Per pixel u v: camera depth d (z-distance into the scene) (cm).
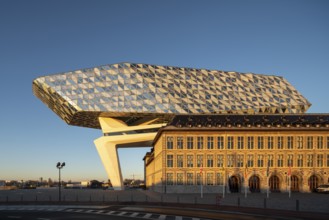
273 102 13612
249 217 3522
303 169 9019
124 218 3434
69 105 11519
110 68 12088
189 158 9038
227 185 8925
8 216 3662
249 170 8994
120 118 12875
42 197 7262
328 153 9088
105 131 12131
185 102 12456
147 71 12450
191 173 8988
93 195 7856
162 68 12738
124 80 12075
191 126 9144
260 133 9106
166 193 8825
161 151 9262
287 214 3734
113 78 12012
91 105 11581
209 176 8988
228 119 9481
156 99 12150
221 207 4700
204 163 9019
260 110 13400
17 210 4397
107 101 11731
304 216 3525
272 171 9000
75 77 11731
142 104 11975
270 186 9044
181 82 12731
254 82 13775
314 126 9188
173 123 9344
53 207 4862
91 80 11806
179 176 8975
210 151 9044
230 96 13150
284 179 8981
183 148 9044
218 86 13200
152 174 12388
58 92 11481
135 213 3953
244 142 9081
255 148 9069
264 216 3606
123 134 12019
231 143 9088
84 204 5409
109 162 11881
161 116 12400
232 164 9025
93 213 3956
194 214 3838
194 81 12912
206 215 3731
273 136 9100
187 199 6594
